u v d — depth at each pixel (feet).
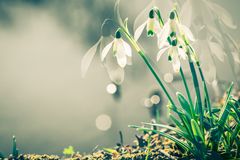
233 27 1.16
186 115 1.28
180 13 1.16
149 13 1.21
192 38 1.15
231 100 1.34
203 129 1.29
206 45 1.20
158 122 1.65
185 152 1.36
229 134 1.31
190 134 1.29
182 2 1.22
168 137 1.32
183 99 1.30
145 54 1.31
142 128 1.32
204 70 1.22
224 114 1.27
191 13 1.15
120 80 1.29
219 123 1.27
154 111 2.32
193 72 1.24
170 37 1.22
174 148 1.40
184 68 1.34
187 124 1.29
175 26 1.16
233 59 1.23
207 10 1.15
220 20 1.17
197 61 1.20
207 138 1.33
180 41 1.20
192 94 2.32
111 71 1.30
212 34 1.18
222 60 1.20
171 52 1.21
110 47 1.24
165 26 1.18
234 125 1.37
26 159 1.42
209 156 1.29
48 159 1.43
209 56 1.20
